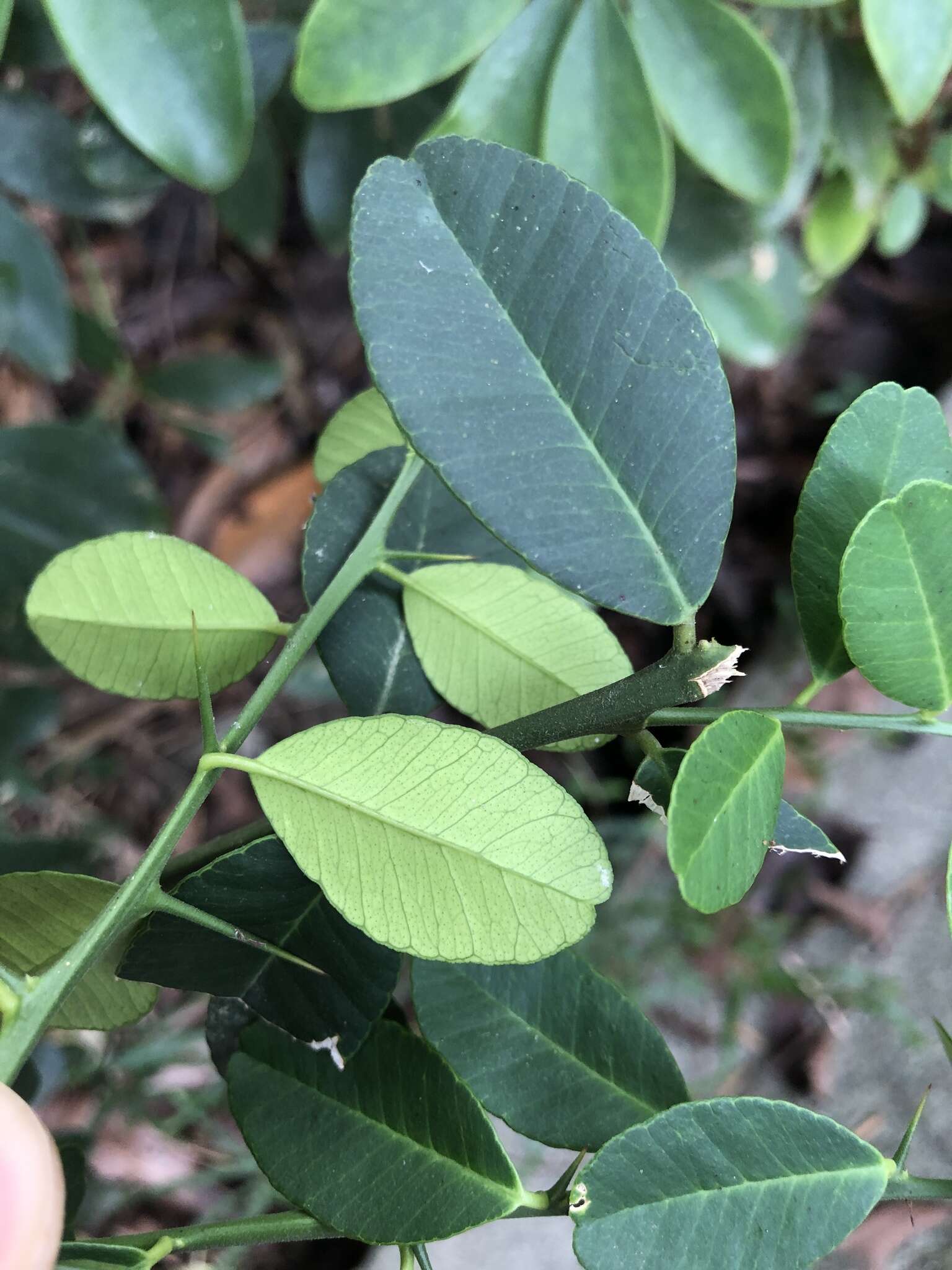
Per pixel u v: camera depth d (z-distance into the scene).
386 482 0.19
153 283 0.55
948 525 0.14
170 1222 0.44
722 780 0.14
